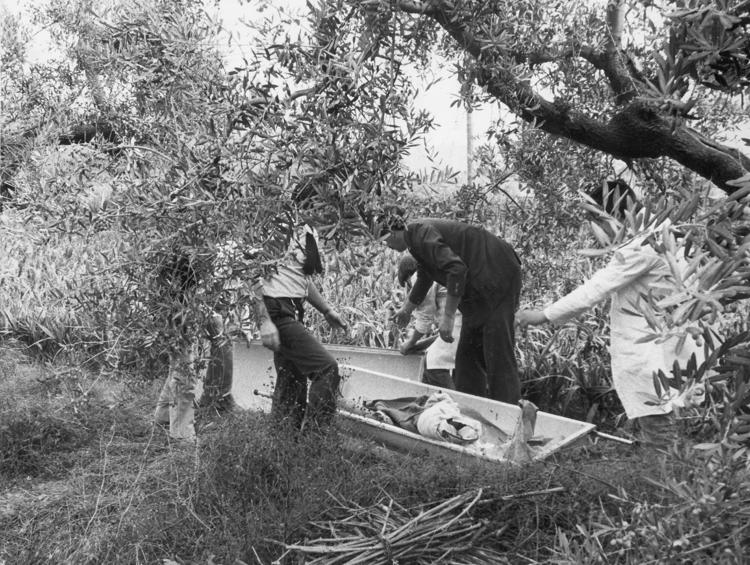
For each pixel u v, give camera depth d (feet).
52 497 16.35
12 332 25.36
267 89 10.95
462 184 17.16
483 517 13.74
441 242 18.22
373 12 11.02
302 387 18.48
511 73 13.02
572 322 21.97
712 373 14.52
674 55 7.08
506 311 18.94
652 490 11.95
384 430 16.70
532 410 15.08
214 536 13.52
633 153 13.15
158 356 12.87
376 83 10.99
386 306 26.71
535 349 23.40
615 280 15.58
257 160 10.96
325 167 10.28
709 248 5.46
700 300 5.35
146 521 14.44
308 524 13.67
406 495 14.21
